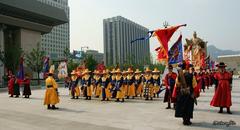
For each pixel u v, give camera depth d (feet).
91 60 197.77
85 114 42.27
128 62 239.50
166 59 48.08
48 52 384.06
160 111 44.06
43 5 261.03
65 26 428.56
